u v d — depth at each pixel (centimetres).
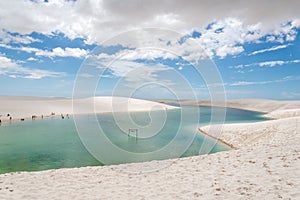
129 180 766
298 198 503
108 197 612
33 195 638
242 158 906
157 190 650
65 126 2697
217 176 728
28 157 1424
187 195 594
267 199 515
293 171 677
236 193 573
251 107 6525
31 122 3067
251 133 1919
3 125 2805
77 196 625
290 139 1535
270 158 845
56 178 807
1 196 631
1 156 1451
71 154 1488
